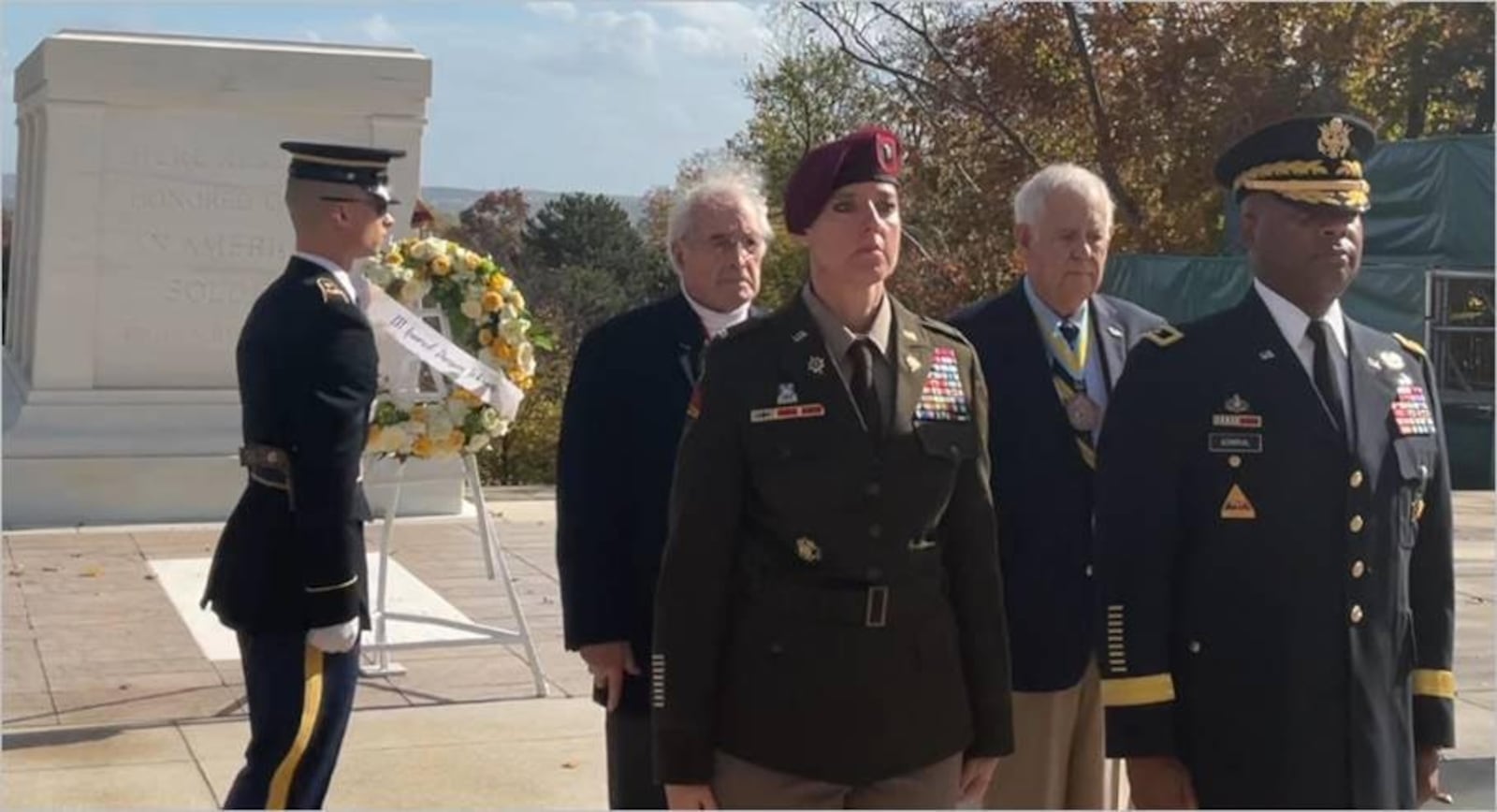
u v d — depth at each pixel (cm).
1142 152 1817
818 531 309
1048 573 408
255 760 430
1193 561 340
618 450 396
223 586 434
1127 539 340
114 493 1086
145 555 973
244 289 1112
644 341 401
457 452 659
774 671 311
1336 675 332
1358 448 337
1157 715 337
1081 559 411
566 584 398
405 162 1101
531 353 671
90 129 1070
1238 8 1797
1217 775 336
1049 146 1880
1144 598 339
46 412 1080
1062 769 417
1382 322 1488
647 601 393
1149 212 1841
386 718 630
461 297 650
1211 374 340
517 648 750
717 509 313
